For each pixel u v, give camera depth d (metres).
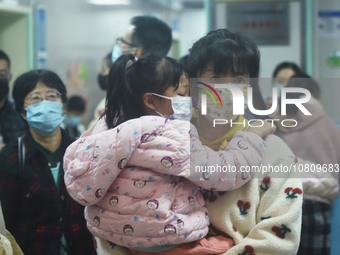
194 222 1.45
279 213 1.49
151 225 1.40
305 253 2.70
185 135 1.44
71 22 5.42
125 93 1.59
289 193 1.51
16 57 4.66
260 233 1.47
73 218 2.12
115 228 1.44
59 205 2.10
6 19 4.65
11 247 1.72
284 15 4.16
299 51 4.18
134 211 1.41
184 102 1.56
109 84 1.62
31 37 4.70
